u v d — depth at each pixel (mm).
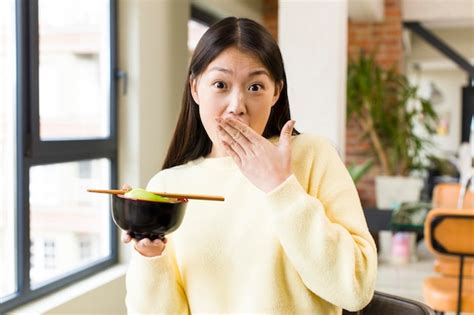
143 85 3260
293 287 905
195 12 4684
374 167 6352
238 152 842
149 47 3328
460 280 2258
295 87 3596
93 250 3105
